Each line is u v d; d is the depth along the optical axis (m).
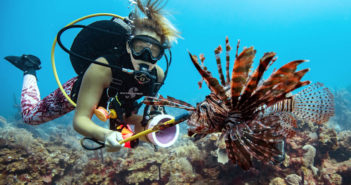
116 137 1.82
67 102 2.99
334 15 90.75
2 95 77.12
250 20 89.94
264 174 5.43
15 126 14.78
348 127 14.12
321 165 6.38
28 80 3.71
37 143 8.05
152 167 6.29
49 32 93.81
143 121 2.28
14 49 96.06
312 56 102.00
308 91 1.83
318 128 6.69
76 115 2.03
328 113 1.80
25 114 3.32
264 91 1.14
